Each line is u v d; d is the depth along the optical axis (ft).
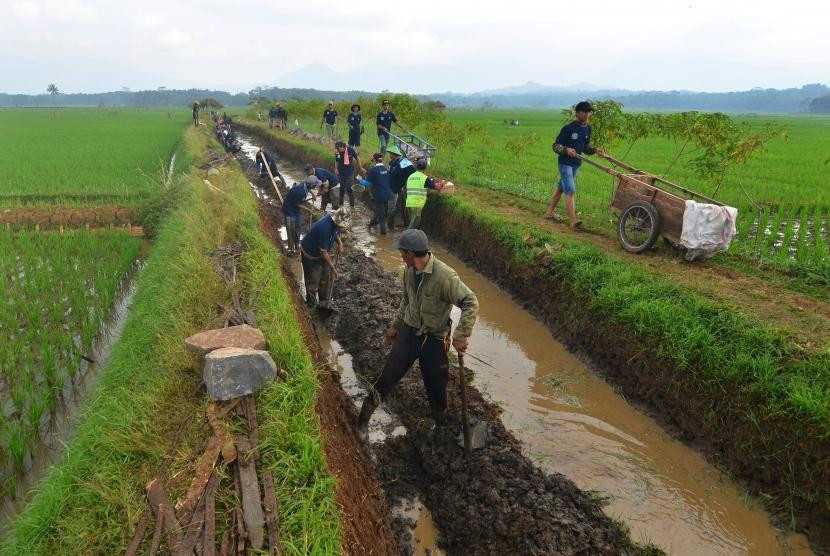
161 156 80.12
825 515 11.84
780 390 13.28
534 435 15.80
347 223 22.76
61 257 29.01
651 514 12.87
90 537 8.76
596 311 19.93
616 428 16.25
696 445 15.10
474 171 49.34
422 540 12.62
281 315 16.21
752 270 21.84
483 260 29.81
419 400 16.98
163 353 14.53
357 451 14.05
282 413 11.10
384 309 23.25
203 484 9.23
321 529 8.48
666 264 22.75
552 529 11.95
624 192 25.03
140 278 24.88
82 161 74.43
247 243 24.72
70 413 16.69
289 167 69.92
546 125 181.78
